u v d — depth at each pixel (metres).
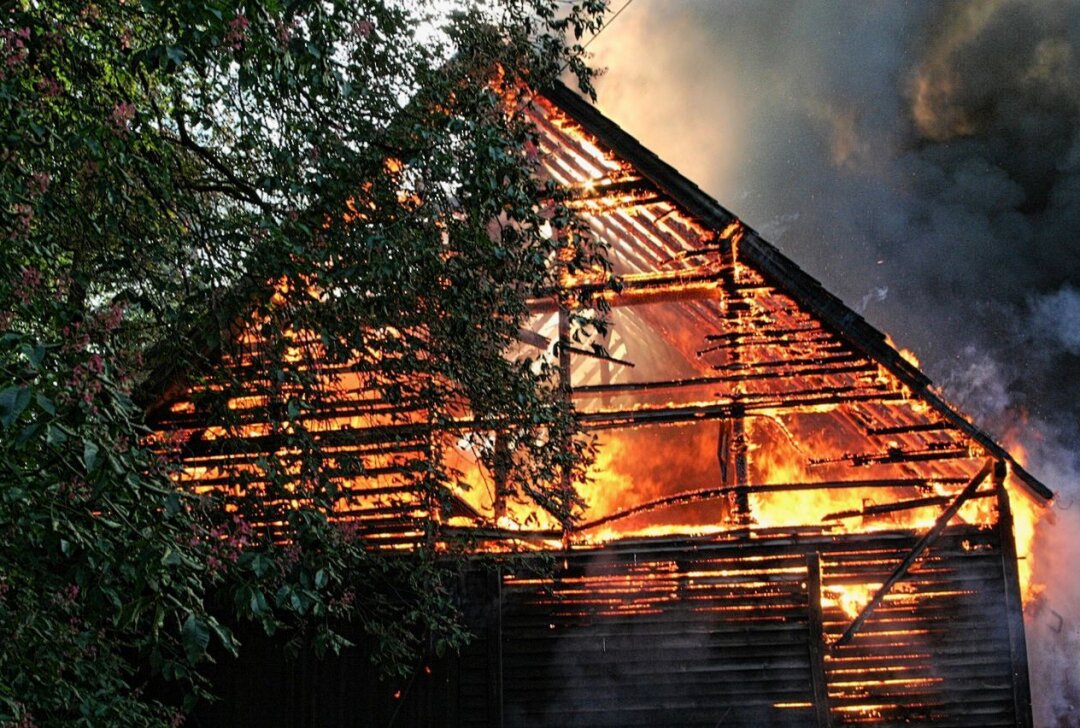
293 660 12.70
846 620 12.59
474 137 8.88
